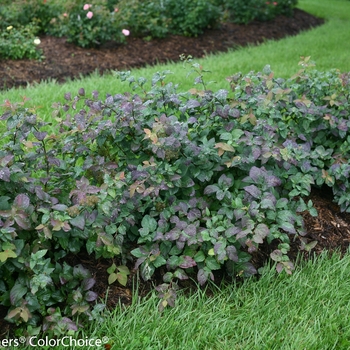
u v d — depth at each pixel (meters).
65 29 8.68
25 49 7.91
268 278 3.38
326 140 4.42
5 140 4.39
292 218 3.29
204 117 3.75
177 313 3.10
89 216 2.98
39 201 3.04
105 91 6.26
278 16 12.80
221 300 3.24
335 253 3.75
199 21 10.10
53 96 5.91
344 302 3.37
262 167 3.48
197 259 3.24
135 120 3.52
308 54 9.23
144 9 9.95
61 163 3.36
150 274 3.17
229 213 3.34
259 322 3.10
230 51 9.64
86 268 3.25
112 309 3.08
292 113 4.24
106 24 8.93
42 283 2.71
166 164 3.31
